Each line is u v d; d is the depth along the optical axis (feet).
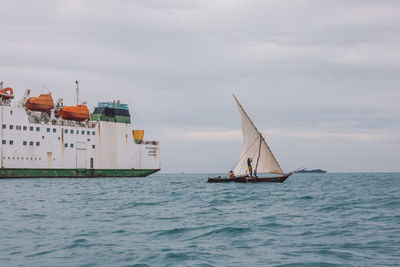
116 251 54.39
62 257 51.08
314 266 46.93
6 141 285.23
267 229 71.67
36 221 81.15
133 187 220.23
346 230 70.03
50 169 307.58
